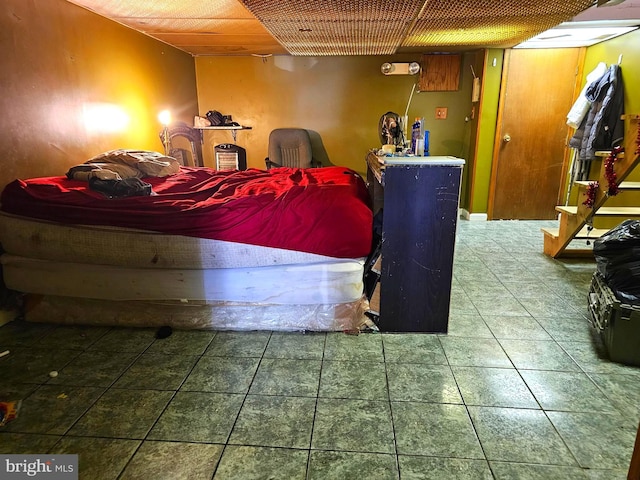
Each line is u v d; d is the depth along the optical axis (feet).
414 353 6.75
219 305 7.31
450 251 6.96
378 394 5.73
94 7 9.39
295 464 4.57
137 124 12.07
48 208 7.05
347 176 9.62
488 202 16.06
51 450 4.76
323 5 8.41
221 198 7.72
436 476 4.40
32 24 8.02
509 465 4.54
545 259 11.47
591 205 9.66
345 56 15.96
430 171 6.61
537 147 15.40
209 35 12.44
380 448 4.78
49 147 8.61
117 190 7.75
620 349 6.37
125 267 7.15
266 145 17.08
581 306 8.47
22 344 7.05
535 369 6.30
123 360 6.58
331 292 7.02
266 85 16.46
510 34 11.69
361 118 16.61
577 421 5.19
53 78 8.64
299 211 6.87
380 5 8.50
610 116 12.32
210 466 4.54
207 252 6.89
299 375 6.17
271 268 7.00
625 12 10.39
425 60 15.80
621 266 6.58
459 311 8.27
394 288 7.16
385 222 6.84
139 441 4.90
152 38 12.79
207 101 16.65
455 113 16.39
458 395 5.69
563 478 4.37
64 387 5.90
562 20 9.89
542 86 14.83
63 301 7.59
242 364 6.46
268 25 10.28
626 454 4.67
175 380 6.07
